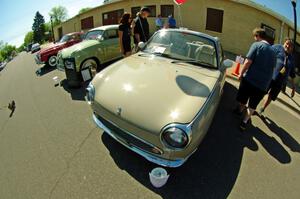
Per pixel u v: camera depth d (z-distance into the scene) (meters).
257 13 9.69
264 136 3.33
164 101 2.18
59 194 2.22
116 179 2.38
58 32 28.70
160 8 13.49
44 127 3.52
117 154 2.75
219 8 10.86
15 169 2.61
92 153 2.78
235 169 2.59
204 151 2.89
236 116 3.84
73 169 2.54
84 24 20.42
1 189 2.34
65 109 4.14
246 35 10.23
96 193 2.21
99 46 5.83
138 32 4.88
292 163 2.76
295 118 4.00
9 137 3.33
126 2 15.24
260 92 3.12
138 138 2.17
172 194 2.21
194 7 11.89
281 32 9.09
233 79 5.76
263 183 2.41
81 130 3.35
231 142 3.12
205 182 2.37
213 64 3.05
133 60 3.19
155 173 2.27
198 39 3.30
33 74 8.08
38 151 2.91
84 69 5.28
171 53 3.24
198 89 2.41
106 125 2.53
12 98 5.29
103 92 2.49
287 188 2.37
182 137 1.95
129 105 2.21
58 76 7.05
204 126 2.24
